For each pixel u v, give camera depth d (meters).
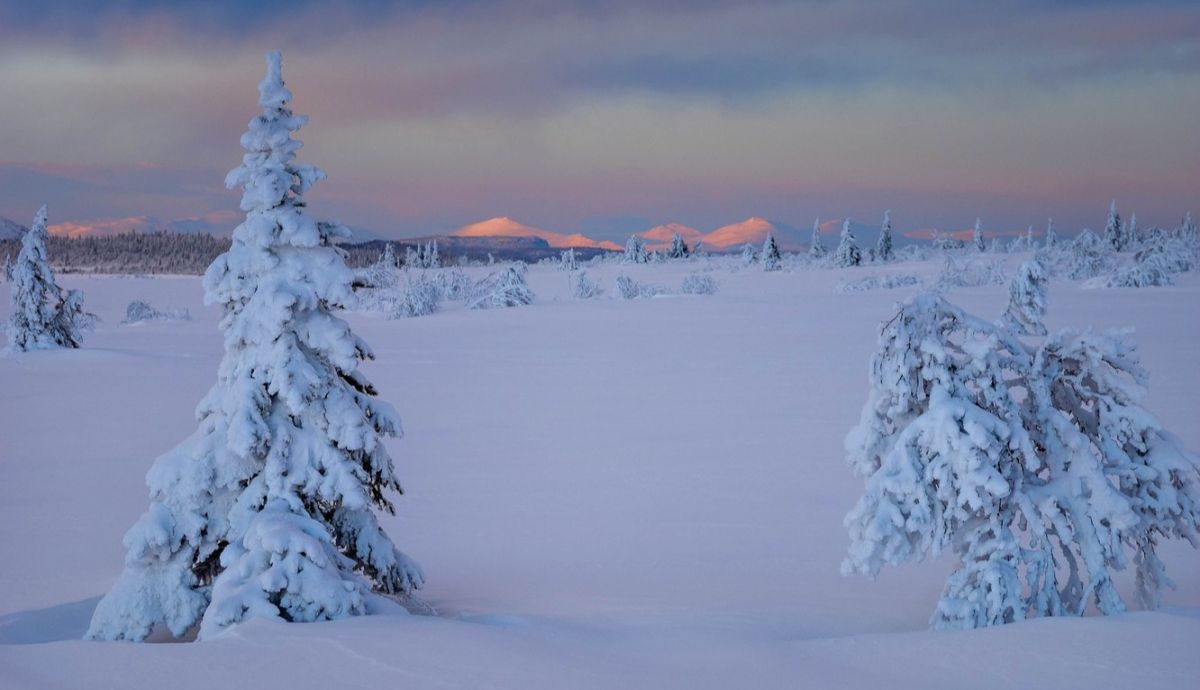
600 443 22.59
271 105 10.13
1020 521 9.27
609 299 79.62
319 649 6.15
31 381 38.06
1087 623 6.71
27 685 5.47
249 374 9.77
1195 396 24.41
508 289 76.81
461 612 9.63
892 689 5.61
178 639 9.43
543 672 5.83
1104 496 8.80
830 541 13.89
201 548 9.34
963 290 70.81
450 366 40.00
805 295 76.19
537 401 29.81
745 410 26.58
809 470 18.89
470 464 20.55
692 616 8.92
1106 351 9.23
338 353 9.85
